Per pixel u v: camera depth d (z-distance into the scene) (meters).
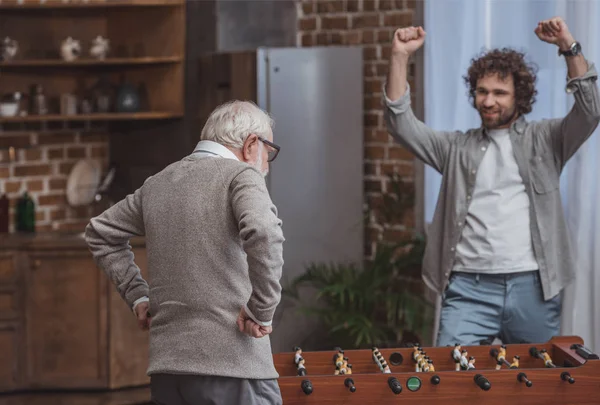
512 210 4.10
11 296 5.95
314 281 6.05
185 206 2.89
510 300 4.09
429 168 5.69
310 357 3.50
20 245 5.93
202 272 2.85
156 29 6.47
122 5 6.26
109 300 5.98
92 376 6.02
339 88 6.09
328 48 6.05
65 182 6.61
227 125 3.01
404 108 4.24
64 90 6.59
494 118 4.12
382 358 3.46
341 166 6.15
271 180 6.01
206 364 2.82
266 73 5.95
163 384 2.91
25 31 6.47
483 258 4.10
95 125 6.70
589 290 4.73
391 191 6.14
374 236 6.28
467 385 3.22
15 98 6.22
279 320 6.08
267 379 2.91
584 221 4.70
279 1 6.39
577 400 3.26
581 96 3.93
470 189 4.16
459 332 4.08
